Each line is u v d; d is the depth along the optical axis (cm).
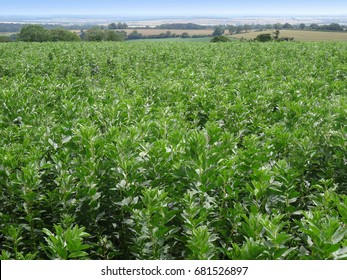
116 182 513
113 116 757
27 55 2097
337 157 598
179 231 483
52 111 853
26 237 532
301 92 1020
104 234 534
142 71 1619
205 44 3353
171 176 514
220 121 802
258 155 538
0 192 528
